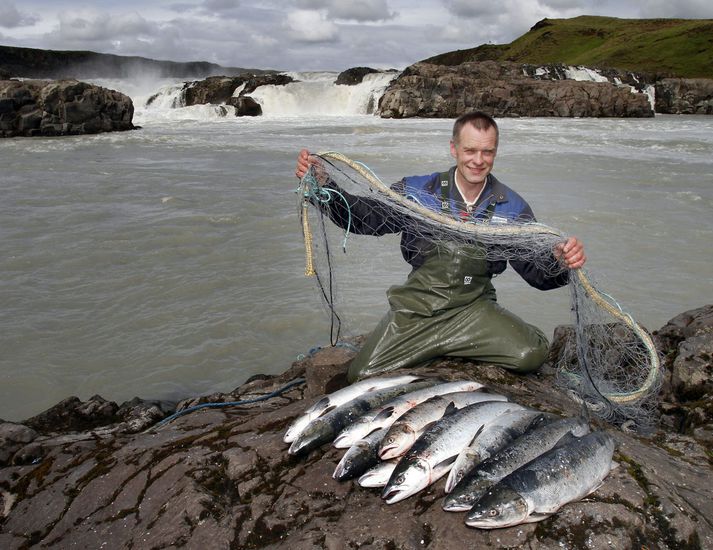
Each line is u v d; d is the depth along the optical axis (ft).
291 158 79.36
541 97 159.84
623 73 192.13
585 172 65.77
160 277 34.68
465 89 156.66
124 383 24.67
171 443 14.83
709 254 37.99
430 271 16.99
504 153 80.59
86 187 58.29
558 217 45.91
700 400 18.53
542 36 347.56
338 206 16.52
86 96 113.50
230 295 32.24
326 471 12.55
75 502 13.61
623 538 10.19
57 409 21.50
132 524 12.51
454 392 14.05
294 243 40.06
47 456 16.60
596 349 18.80
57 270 35.76
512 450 11.35
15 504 14.53
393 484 11.17
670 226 43.62
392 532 10.69
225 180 62.28
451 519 10.68
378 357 17.29
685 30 271.28
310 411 14.32
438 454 11.55
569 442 11.25
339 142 97.19
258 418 15.47
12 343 27.43
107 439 18.42
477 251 16.39
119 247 39.58
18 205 50.49
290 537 11.11
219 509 12.28
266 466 13.07
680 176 63.46
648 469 12.09
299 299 31.53
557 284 16.20
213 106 158.10
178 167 71.61
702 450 14.87
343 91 177.06
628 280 33.99
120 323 29.37
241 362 26.17
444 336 17.12
